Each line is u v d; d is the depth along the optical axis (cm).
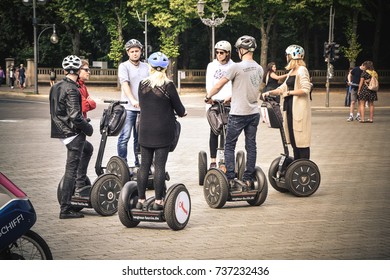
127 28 7319
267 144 2192
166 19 6284
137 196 1066
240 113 1207
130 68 1406
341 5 6631
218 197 1195
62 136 1108
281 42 7950
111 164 1300
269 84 2583
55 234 1015
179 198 1034
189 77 6719
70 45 7794
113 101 1182
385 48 7994
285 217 1130
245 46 1220
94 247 941
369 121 3138
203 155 1418
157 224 1084
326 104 4356
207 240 978
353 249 927
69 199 1120
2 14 7644
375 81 3086
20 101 4909
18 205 679
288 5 6462
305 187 1312
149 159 1041
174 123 1042
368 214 1155
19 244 783
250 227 1058
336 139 2378
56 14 7431
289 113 1361
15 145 2191
